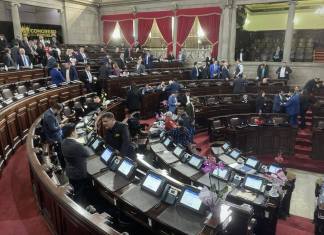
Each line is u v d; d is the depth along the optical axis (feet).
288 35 54.85
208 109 40.96
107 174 16.03
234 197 17.81
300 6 62.69
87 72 40.63
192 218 12.14
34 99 27.45
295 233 20.75
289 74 52.65
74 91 36.14
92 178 15.81
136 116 31.91
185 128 26.99
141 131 29.01
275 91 48.08
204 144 36.52
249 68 59.00
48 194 12.41
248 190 18.63
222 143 29.66
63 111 27.45
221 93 48.34
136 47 65.36
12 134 22.52
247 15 67.72
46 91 30.58
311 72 53.47
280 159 32.73
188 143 26.45
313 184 31.68
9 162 20.58
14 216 14.29
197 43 65.26
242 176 20.72
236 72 52.54
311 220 23.31
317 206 20.07
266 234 18.02
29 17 73.41
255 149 37.86
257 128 37.35
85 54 53.26
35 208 15.02
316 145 36.11
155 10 68.80
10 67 36.86
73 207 10.42
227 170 19.89
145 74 47.96
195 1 62.95
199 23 63.46
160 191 13.71
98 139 19.53
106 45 73.56
